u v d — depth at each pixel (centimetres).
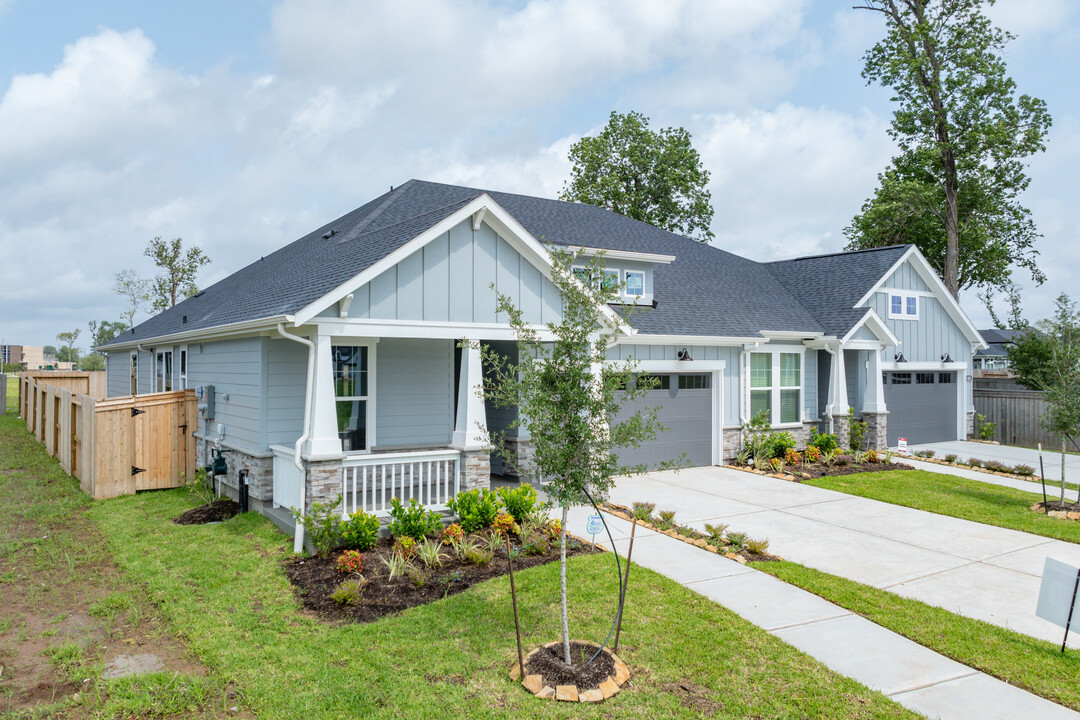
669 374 1589
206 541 968
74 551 953
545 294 1151
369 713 512
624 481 1445
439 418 1311
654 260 1709
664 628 665
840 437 1875
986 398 2477
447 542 898
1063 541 1027
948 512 1195
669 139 3747
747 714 515
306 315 899
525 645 626
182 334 1394
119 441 1313
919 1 2781
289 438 1111
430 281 1024
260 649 622
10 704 538
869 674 584
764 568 860
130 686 556
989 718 515
